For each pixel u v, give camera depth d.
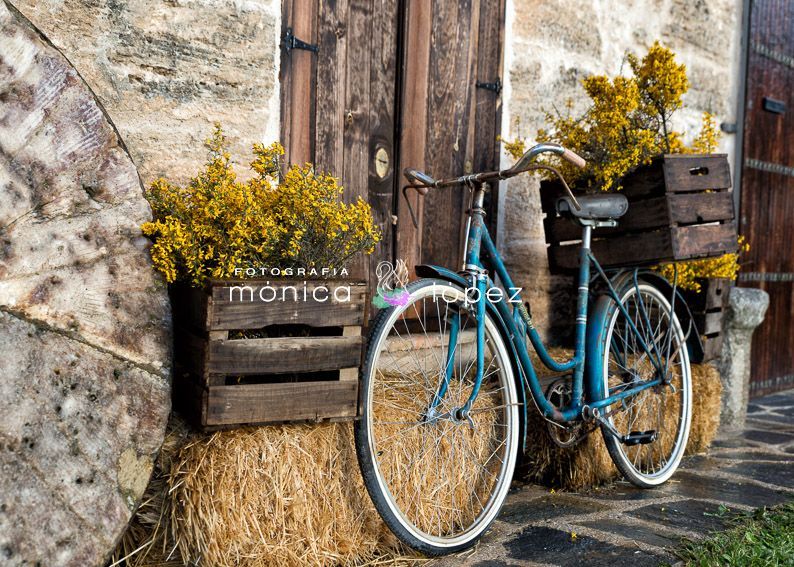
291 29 2.84
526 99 3.79
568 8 3.94
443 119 3.42
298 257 2.26
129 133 2.47
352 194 3.10
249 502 2.02
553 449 3.10
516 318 2.74
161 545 2.07
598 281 3.29
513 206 3.76
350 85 3.06
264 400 2.05
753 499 3.05
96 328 1.86
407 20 3.24
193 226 2.10
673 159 3.13
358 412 2.20
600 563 2.34
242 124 2.71
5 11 1.75
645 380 3.28
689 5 4.74
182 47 2.56
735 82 5.21
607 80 3.34
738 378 4.43
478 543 2.50
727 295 4.00
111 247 1.89
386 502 2.23
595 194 3.05
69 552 1.82
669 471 3.30
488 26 3.57
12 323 1.76
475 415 2.62
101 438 1.86
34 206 1.79
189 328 2.12
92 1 2.38
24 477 1.76
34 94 1.79
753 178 5.36
